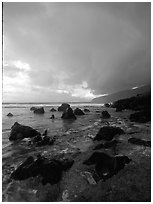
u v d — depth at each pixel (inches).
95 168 286.0
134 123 717.9
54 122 844.6
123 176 257.8
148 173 263.9
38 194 227.1
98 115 1149.7
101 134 475.8
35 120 930.7
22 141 484.4
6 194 228.1
